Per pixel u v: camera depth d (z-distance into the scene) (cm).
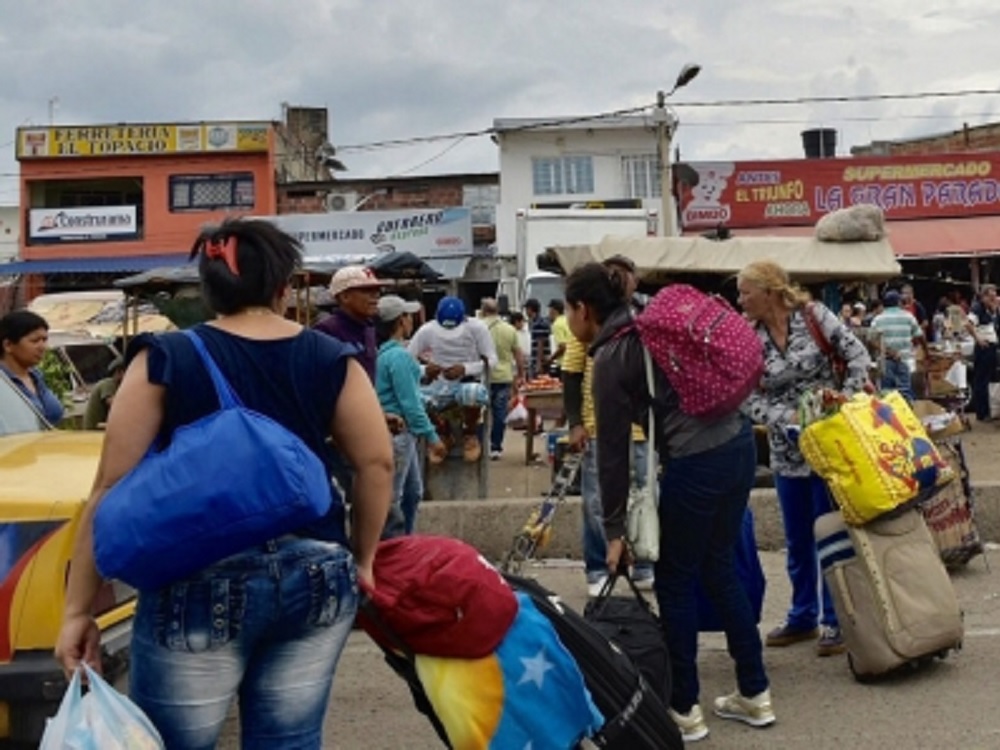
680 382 461
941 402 1523
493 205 3784
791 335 579
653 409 470
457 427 999
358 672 600
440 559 335
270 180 3784
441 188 3775
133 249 3834
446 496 1004
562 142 3778
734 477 471
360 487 301
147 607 275
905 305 2016
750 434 484
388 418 700
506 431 1795
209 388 281
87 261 3819
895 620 541
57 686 378
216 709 278
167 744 279
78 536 283
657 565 482
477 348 1039
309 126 4569
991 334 1600
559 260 1066
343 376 296
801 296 579
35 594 387
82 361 1620
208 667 274
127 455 277
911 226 2831
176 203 3831
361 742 504
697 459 467
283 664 286
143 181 3844
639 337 467
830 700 534
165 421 282
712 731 500
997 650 595
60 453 484
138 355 284
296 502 267
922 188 2850
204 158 3822
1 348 712
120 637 406
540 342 1992
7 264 3825
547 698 337
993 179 2839
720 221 2870
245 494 262
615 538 460
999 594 701
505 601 335
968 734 488
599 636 375
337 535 294
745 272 577
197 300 1112
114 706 271
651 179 3778
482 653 330
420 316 1703
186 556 263
